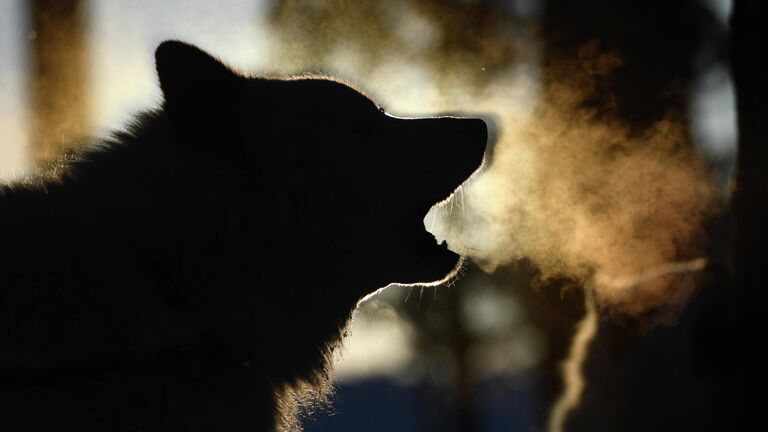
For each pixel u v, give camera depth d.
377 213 5.68
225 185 5.22
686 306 7.15
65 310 4.83
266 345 5.34
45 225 4.96
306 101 5.55
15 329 4.78
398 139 5.72
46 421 4.75
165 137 5.30
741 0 6.89
